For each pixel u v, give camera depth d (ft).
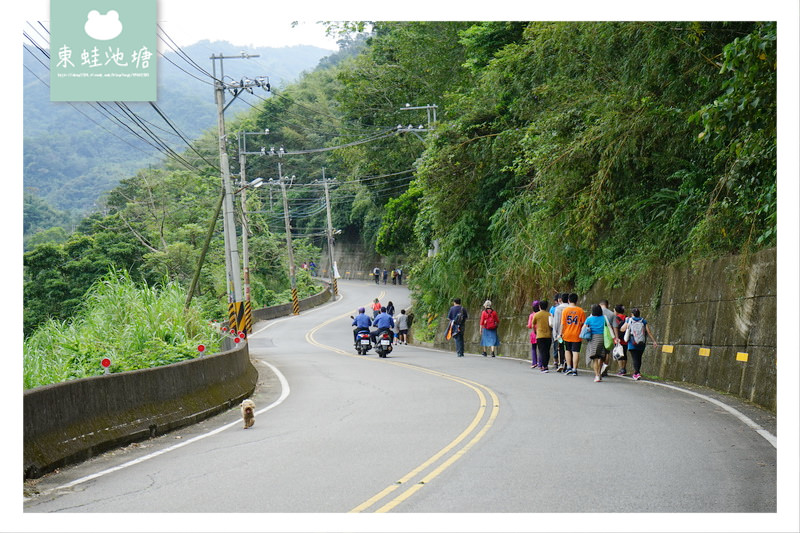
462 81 145.38
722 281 54.39
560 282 86.17
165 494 26.27
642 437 34.94
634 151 64.69
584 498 24.56
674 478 27.12
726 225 56.24
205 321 87.45
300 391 59.11
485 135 99.96
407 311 162.20
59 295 172.14
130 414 38.42
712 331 55.21
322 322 181.27
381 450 32.99
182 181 231.30
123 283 82.64
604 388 54.44
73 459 32.17
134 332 65.87
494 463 29.76
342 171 309.83
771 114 39.17
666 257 67.41
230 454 33.55
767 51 36.76
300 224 348.59
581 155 70.74
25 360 50.34
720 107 38.78
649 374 64.95
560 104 72.84
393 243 168.45
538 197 80.18
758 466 28.94
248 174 344.69
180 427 42.68
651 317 66.74
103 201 367.45
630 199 73.36
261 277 252.01
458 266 110.32
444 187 106.01
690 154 67.31
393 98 165.68
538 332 70.59
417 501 24.41
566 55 69.36
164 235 216.95
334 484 26.94
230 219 115.14
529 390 53.78
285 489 26.40
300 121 348.59
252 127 348.79
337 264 340.18
